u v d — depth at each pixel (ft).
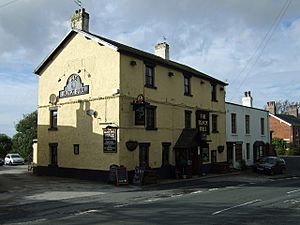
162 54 109.29
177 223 36.45
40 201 53.78
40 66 96.99
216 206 47.55
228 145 121.19
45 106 96.68
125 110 81.35
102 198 56.85
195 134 95.25
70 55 91.50
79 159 86.74
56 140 93.04
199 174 100.78
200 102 107.86
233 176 102.68
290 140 222.48
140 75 86.43
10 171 114.42
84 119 86.58
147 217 39.93
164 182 82.79
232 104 126.82
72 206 48.83
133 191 66.33
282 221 37.17
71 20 93.09
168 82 95.30
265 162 115.44
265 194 60.70
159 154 90.07
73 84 90.12
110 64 82.69
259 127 144.87
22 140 181.37
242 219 38.37
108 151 80.38
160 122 91.15
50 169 94.02
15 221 38.93
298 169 136.67
